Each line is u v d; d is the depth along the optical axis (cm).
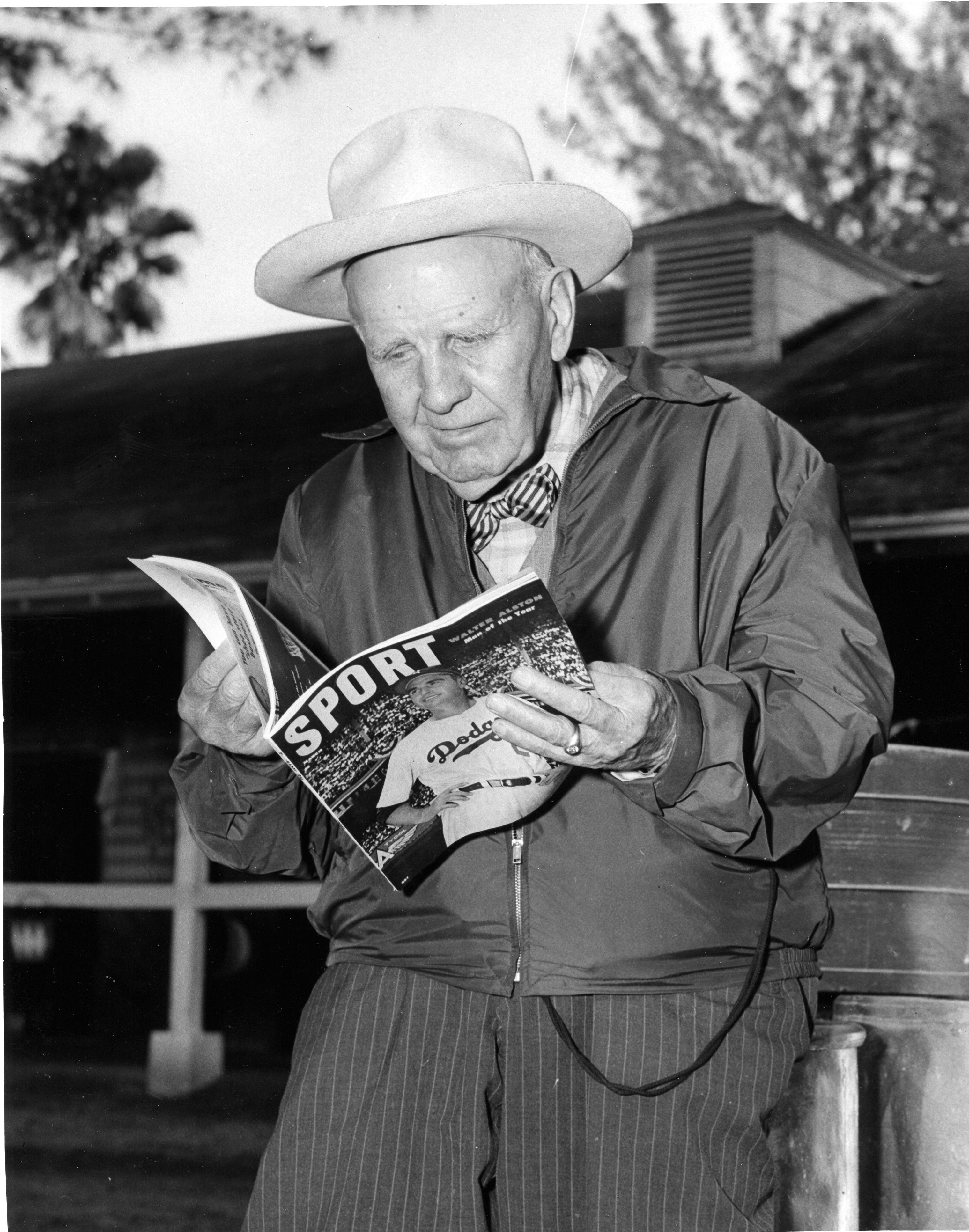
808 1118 326
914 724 618
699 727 209
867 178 760
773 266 745
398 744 206
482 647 197
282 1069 793
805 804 226
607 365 268
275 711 205
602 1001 227
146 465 866
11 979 870
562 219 236
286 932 866
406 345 230
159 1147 636
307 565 262
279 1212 229
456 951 234
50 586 810
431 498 254
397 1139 232
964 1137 351
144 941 879
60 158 898
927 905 382
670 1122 222
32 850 912
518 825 231
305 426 864
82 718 896
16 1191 577
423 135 248
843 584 232
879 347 729
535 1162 228
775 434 248
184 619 870
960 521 629
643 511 239
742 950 230
